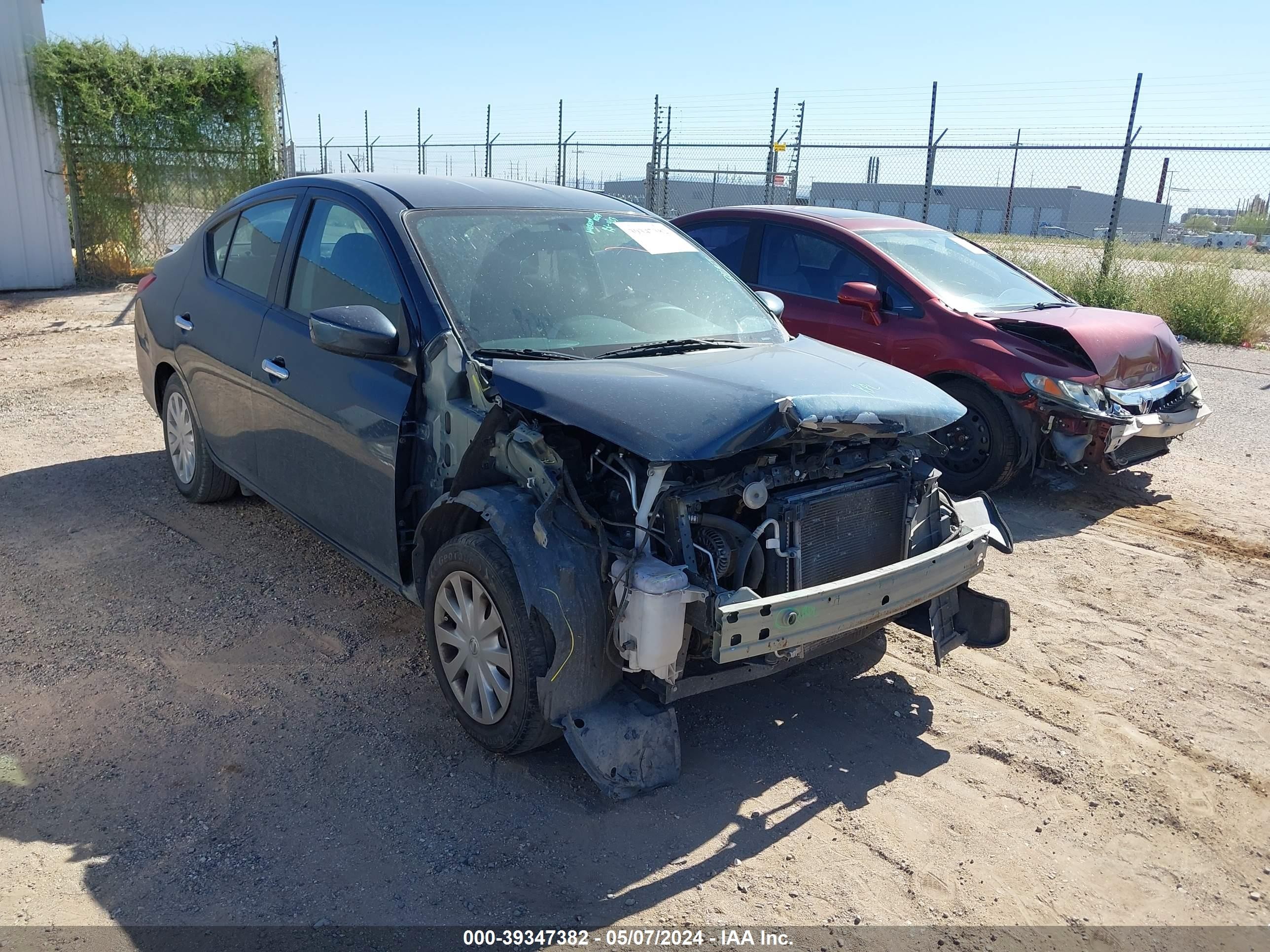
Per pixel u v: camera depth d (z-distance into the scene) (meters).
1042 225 39.09
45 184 14.20
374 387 3.61
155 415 7.44
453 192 4.12
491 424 3.08
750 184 18.45
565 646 2.89
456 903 2.61
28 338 10.43
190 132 15.12
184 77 15.00
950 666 4.05
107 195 14.79
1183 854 2.93
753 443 2.84
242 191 15.87
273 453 4.33
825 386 3.19
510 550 2.94
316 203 4.26
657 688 3.03
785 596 2.85
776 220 7.23
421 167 21.45
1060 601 4.71
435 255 3.66
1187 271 13.41
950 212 32.97
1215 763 3.40
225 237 4.96
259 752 3.25
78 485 5.80
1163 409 6.11
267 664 3.82
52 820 2.88
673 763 3.06
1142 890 2.77
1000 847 2.93
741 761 3.32
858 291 6.29
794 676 3.94
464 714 3.31
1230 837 3.01
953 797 3.17
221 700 3.56
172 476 6.00
